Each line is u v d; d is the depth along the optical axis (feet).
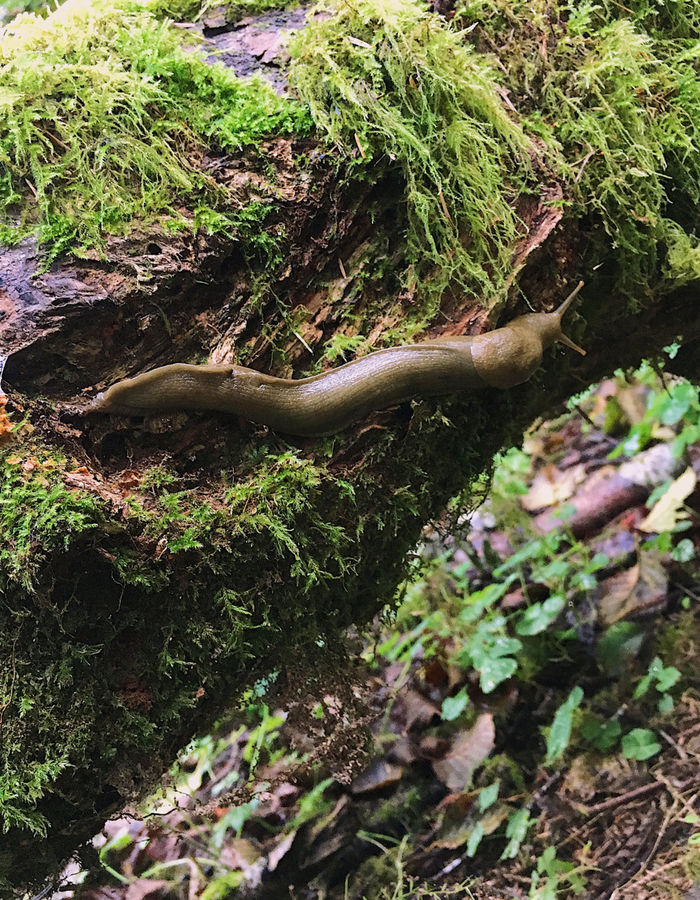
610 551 1.72
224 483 1.09
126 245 1.07
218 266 1.10
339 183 1.13
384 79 1.15
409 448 1.17
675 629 1.55
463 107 1.16
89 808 1.05
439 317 1.17
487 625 1.62
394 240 1.17
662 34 1.29
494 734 1.52
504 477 2.04
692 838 1.29
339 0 1.17
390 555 1.25
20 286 1.04
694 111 1.24
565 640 1.62
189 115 1.13
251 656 1.11
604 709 1.51
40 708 0.99
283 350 1.13
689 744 1.41
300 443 1.13
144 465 1.08
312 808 1.49
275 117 1.14
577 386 1.45
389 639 1.72
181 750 1.17
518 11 1.23
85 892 1.35
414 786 1.51
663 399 1.85
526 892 1.34
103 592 1.02
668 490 1.69
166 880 1.44
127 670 1.05
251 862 1.44
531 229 1.17
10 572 0.96
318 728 1.30
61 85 1.10
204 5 1.29
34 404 1.03
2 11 1.51
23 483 0.98
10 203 1.07
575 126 1.20
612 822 1.37
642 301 1.32
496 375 1.14
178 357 1.10
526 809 1.42
